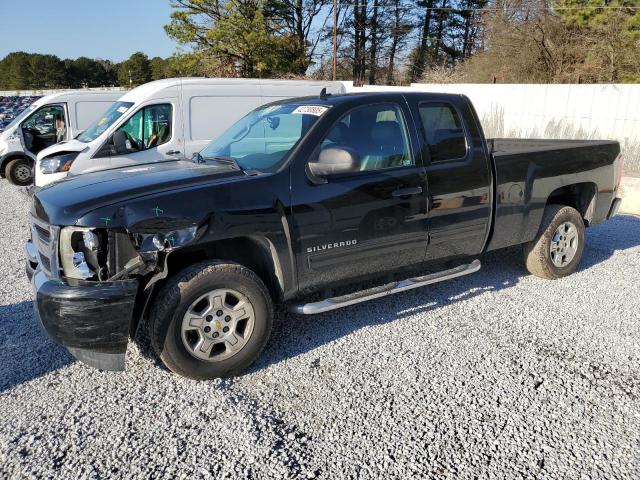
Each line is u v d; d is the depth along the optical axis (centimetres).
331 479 256
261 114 461
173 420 304
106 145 835
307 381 345
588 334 411
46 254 335
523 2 2548
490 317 443
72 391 334
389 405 317
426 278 433
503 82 2483
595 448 278
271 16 3403
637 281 530
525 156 478
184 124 884
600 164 545
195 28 3250
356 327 425
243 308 347
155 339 328
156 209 318
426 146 423
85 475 259
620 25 2058
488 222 461
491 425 298
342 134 393
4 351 388
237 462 269
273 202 351
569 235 532
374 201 390
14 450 278
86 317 302
